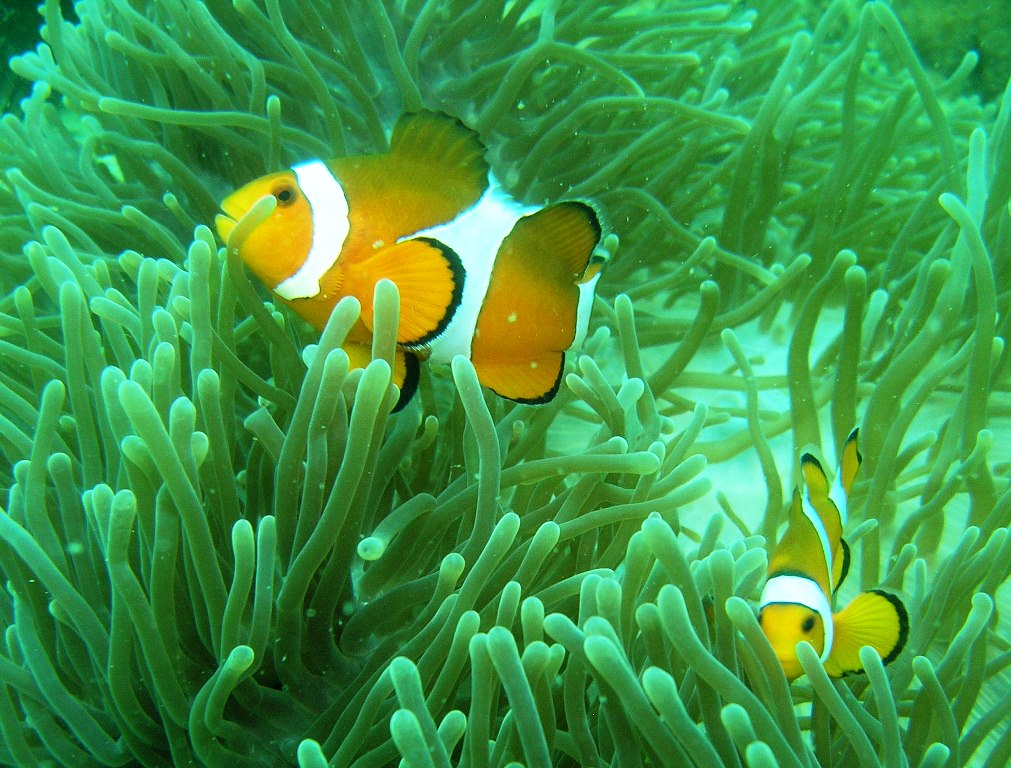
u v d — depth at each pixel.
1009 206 0.32
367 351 0.23
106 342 0.30
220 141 0.37
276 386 0.28
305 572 0.21
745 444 0.32
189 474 0.21
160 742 0.23
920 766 0.20
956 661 0.22
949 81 0.49
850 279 0.28
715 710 0.19
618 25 0.42
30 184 0.34
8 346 0.28
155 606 0.21
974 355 0.28
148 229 0.33
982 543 0.26
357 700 0.22
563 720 0.23
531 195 0.40
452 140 0.23
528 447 0.29
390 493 0.27
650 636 0.20
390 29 0.35
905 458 0.29
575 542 0.26
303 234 0.22
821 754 0.21
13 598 0.25
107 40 0.34
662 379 0.32
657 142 0.38
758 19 0.49
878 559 0.28
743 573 0.22
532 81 0.42
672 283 0.35
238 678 0.20
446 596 0.22
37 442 0.22
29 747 0.24
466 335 0.23
